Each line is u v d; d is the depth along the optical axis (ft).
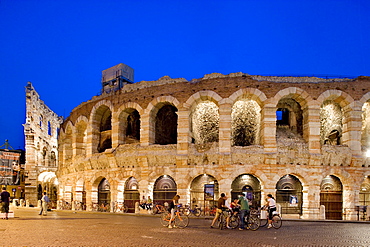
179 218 77.10
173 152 118.83
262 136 115.65
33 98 210.59
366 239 60.18
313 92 114.52
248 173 112.78
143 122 125.18
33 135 208.74
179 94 120.67
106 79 170.50
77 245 49.65
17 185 218.38
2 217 91.50
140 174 123.24
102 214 118.32
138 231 66.95
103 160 131.64
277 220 77.05
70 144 165.68
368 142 124.47
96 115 141.79
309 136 113.09
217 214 74.54
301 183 115.44
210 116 131.23
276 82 115.34
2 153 213.25
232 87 116.06
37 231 64.90
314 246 52.31
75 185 148.87
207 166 115.14
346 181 113.80
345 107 116.16
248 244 53.11
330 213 115.65
